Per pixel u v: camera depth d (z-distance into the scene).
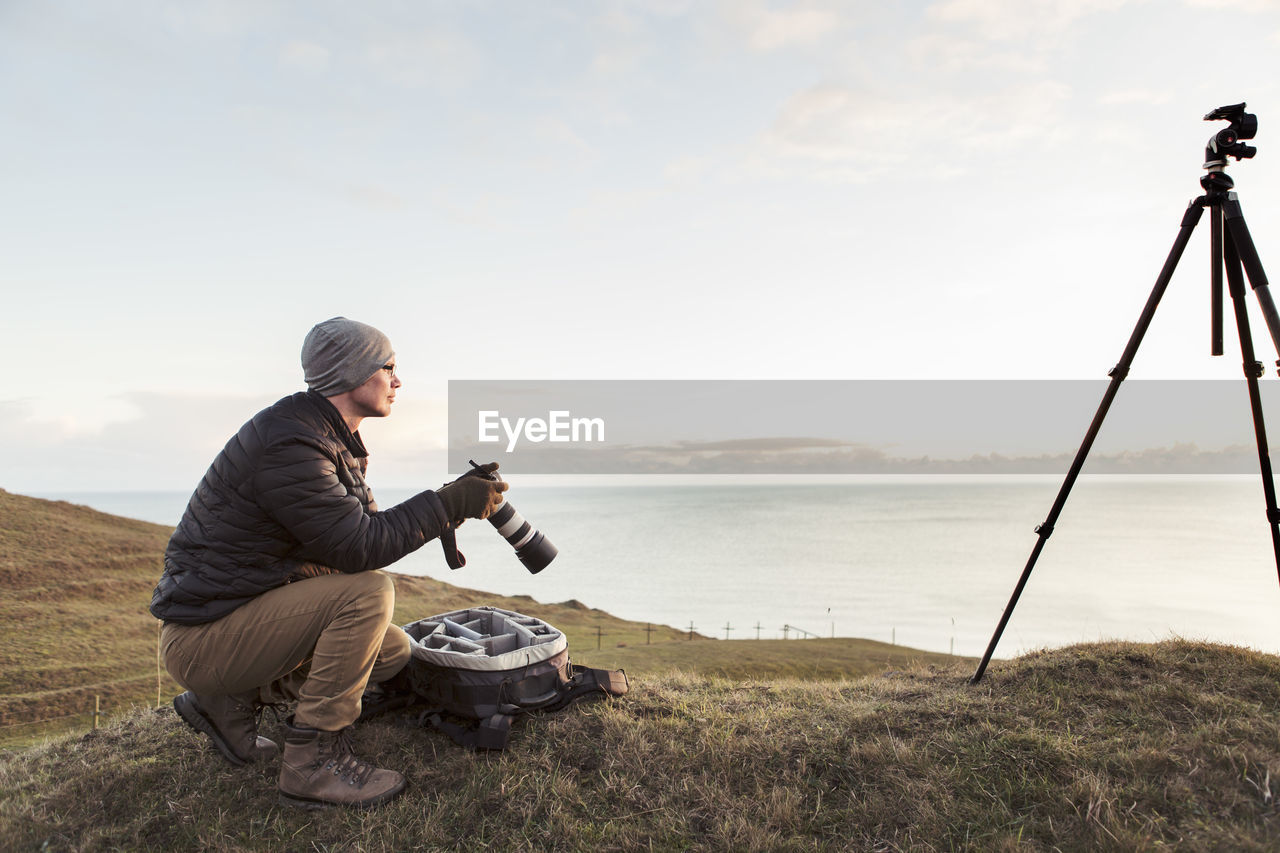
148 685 34.41
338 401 3.26
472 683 3.68
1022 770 3.22
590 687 4.20
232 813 3.15
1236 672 4.10
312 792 3.10
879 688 4.76
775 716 4.11
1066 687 4.13
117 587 55.34
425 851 2.88
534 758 3.53
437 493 3.25
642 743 3.64
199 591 2.96
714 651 34.88
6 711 30.11
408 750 3.64
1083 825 2.80
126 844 2.98
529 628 4.21
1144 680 4.14
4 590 50.56
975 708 3.94
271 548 3.02
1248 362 3.53
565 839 2.95
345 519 2.93
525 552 3.75
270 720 4.02
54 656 38.03
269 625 3.01
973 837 2.82
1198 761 3.10
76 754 3.95
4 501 70.12
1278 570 3.57
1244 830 2.63
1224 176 3.47
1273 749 3.13
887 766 3.36
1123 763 3.17
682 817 3.08
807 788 3.29
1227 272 3.57
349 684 3.12
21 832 3.03
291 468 2.86
